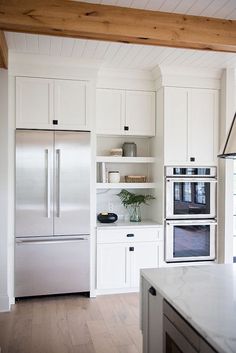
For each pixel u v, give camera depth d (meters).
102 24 2.39
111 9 2.40
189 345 1.25
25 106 3.49
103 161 3.94
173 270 1.92
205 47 2.69
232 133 1.29
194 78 3.90
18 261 3.48
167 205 3.82
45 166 3.54
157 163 4.04
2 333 2.79
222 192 3.94
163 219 3.84
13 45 3.15
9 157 3.46
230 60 3.59
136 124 4.04
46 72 3.53
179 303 1.38
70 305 3.43
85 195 3.65
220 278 1.75
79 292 3.67
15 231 3.47
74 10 2.33
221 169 3.96
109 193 4.29
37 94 3.52
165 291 1.53
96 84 3.84
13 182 3.47
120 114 3.98
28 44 3.12
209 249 3.96
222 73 3.93
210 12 2.53
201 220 3.93
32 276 3.52
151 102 4.08
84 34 2.42
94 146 3.70
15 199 3.47
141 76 3.99
